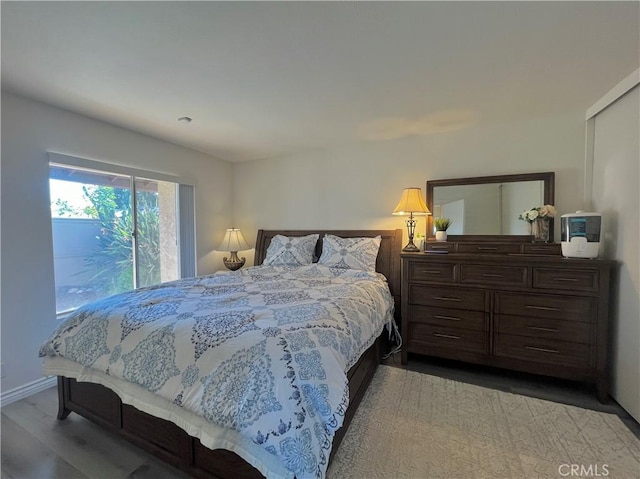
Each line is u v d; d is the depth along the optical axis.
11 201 2.16
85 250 2.70
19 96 2.19
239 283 2.53
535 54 1.70
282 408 1.12
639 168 1.86
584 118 2.55
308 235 3.67
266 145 3.54
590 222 2.15
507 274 2.35
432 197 3.10
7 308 2.14
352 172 3.55
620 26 1.45
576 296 2.14
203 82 2.02
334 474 1.45
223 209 4.20
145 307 1.76
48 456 1.60
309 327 1.46
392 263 3.19
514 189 2.77
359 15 1.38
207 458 1.33
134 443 1.57
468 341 2.49
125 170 2.93
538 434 1.73
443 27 1.47
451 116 2.66
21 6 1.30
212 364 1.27
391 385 2.31
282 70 1.88
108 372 1.53
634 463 1.51
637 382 1.84
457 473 1.45
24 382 2.22
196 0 1.27
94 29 1.47
